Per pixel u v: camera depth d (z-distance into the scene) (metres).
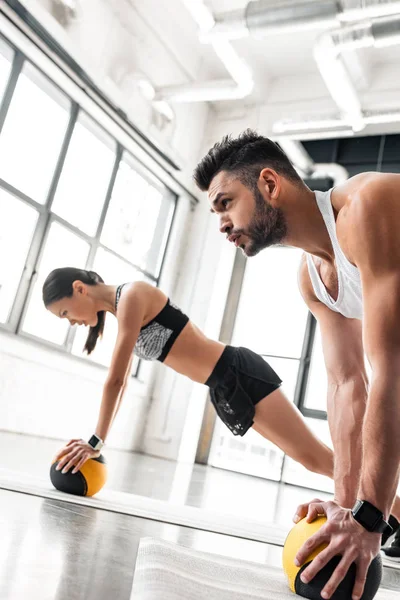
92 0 5.77
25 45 5.20
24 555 1.01
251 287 8.16
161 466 5.62
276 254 8.20
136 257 7.21
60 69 5.58
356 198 1.24
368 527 1.08
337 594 1.07
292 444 2.72
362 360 1.71
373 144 7.54
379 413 1.11
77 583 0.89
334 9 4.69
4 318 5.32
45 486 2.22
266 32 5.13
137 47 6.50
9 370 5.29
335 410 1.68
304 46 6.97
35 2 5.03
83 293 2.58
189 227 7.95
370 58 6.82
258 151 1.46
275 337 7.89
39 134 5.59
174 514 2.25
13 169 5.33
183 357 2.70
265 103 7.72
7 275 5.34
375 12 4.60
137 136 6.68
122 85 6.31
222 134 7.86
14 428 5.40
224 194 1.48
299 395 7.54
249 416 2.70
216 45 5.65
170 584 0.99
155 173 7.26
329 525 1.12
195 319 7.61
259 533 2.29
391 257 1.16
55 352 5.77
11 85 5.18
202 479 5.12
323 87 7.37
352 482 1.58
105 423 2.33
